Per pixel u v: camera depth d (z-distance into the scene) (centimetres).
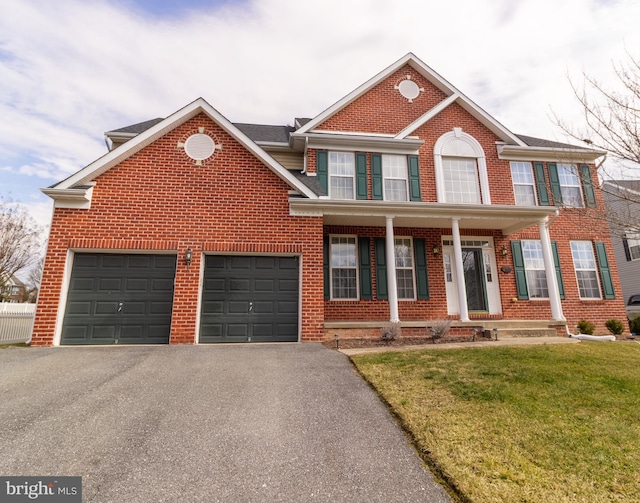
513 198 1212
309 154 1155
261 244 898
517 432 353
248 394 472
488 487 267
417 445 337
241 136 929
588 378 521
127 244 844
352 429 374
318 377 547
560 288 1159
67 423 380
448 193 1198
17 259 2122
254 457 318
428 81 1316
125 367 593
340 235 1112
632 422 378
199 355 686
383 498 263
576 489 265
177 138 922
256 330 870
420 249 1130
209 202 898
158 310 844
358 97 1262
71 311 813
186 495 264
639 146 636
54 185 832
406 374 548
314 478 287
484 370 561
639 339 1028
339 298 1070
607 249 1220
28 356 666
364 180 1152
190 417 399
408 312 1084
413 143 1173
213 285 875
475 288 1145
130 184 876
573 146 1153
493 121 1243
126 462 308
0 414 398
